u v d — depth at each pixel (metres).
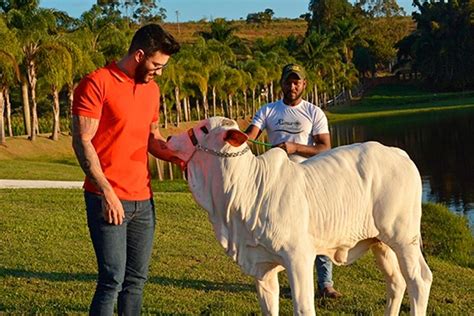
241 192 5.26
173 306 7.19
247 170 5.30
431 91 98.00
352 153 5.63
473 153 36.03
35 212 12.91
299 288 5.23
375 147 5.68
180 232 11.46
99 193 5.04
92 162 4.93
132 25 86.19
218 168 5.27
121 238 5.14
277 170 5.36
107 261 5.10
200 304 7.32
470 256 13.62
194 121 62.25
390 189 5.56
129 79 5.10
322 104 91.06
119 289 5.21
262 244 5.27
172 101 57.50
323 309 7.36
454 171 29.94
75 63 39.12
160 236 11.00
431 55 96.25
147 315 6.79
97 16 44.84
